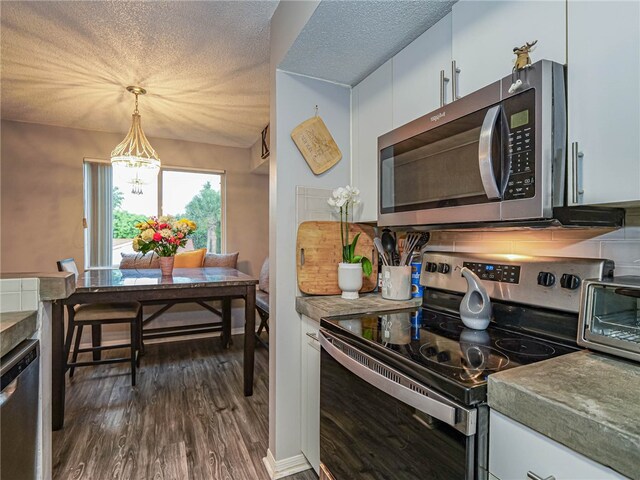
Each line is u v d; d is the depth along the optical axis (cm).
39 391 129
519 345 108
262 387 268
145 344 373
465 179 112
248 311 260
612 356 89
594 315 92
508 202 98
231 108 307
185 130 370
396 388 93
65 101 291
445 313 150
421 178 132
